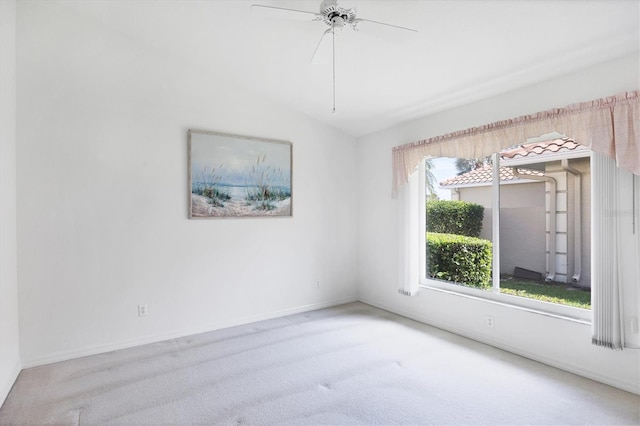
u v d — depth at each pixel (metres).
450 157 3.57
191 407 2.26
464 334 3.48
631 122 2.31
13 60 2.72
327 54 3.04
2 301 2.41
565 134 2.65
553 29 2.29
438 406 2.25
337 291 4.71
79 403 2.31
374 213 4.61
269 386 2.53
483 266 3.47
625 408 2.20
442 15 2.36
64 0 2.91
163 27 3.10
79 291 3.05
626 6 2.01
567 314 2.79
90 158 3.11
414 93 3.48
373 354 3.06
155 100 3.43
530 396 2.35
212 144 3.72
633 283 2.35
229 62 3.53
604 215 2.44
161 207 3.45
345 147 4.78
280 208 4.19
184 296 3.56
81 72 3.08
